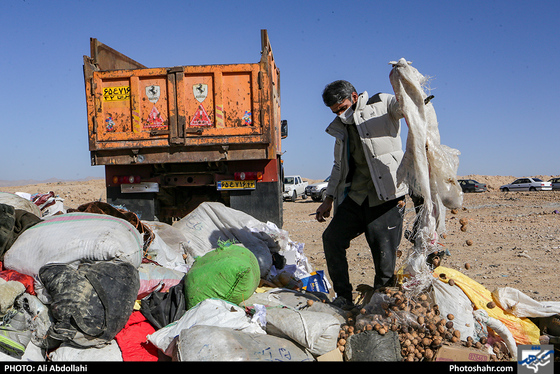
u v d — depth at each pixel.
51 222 3.13
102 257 2.87
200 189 6.98
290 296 3.63
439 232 3.17
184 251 4.69
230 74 6.08
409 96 3.05
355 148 3.70
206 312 2.84
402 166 3.17
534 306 3.19
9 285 2.65
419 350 2.80
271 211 6.32
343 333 2.90
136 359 2.72
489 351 2.95
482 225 11.97
